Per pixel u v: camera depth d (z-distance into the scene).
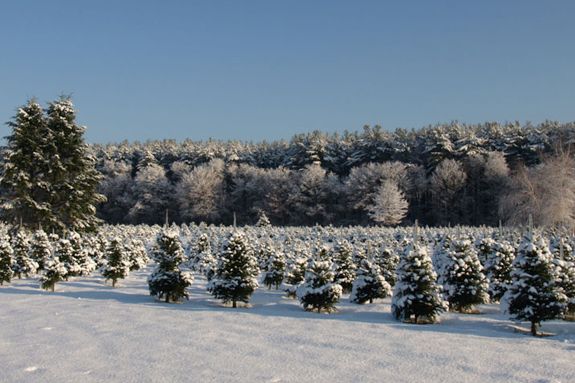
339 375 8.07
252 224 92.12
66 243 23.48
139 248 31.06
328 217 83.50
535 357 9.45
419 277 14.08
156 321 12.84
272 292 21.42
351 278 20.86
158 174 98.56
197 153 113.06
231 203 94.81
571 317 15.34
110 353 9.33
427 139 94.44
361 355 9.40
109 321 12.73
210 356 9.17
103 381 7.62
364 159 95.50
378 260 21.64
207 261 28.03
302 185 86.31
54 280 19.59
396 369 8.47
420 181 81.69
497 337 11.58
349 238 46.88
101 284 22.45
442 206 79.19
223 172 100.81
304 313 15.34
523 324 14.02
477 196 79.25
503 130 95.25
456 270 16.86
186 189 93.19
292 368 8.44
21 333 11.14
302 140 110.50
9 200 37.19
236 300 16.81
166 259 17.45
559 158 46.09
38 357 8.99
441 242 23.36
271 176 90.75
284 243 36.62
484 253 22.34
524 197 46.00
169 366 8.46
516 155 83.50
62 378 7.76
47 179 38.44
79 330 11.52
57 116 39.47
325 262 16.31
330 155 100.44
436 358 9.24
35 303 15.88
